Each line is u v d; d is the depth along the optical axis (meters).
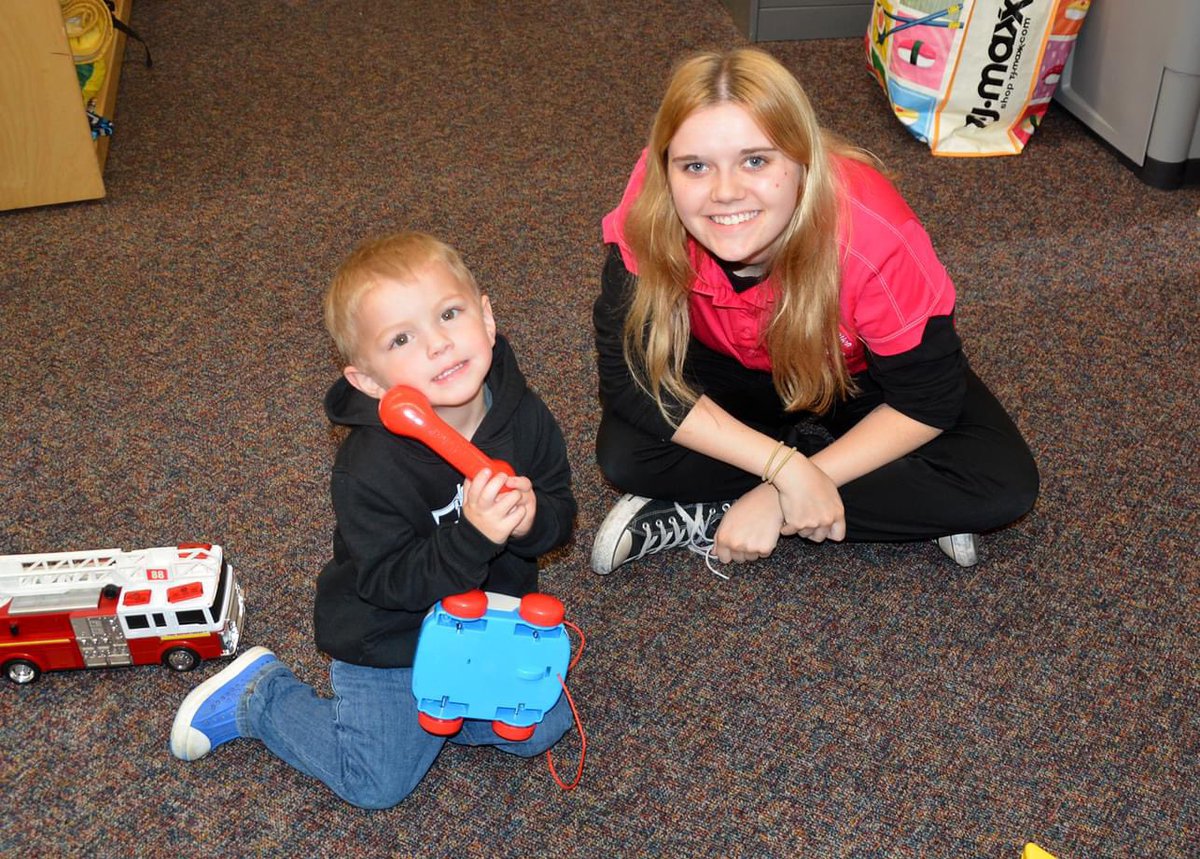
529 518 1.05
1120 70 2.20
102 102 2.39
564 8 2.97
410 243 1.04
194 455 1.63
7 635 1.26
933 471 1.36
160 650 1.29
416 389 1.02
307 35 2.88
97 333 1.88
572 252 2.06
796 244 1.18
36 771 1.22
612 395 1.38
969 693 1.29
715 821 1.17
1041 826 1.15
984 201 2.15
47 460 1.62
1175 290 1.90
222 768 1.22
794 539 1.50
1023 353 1.78
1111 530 1.48
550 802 1.19
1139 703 1.27
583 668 1.33
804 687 1.30
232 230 2.14
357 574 1.07
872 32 2.43
